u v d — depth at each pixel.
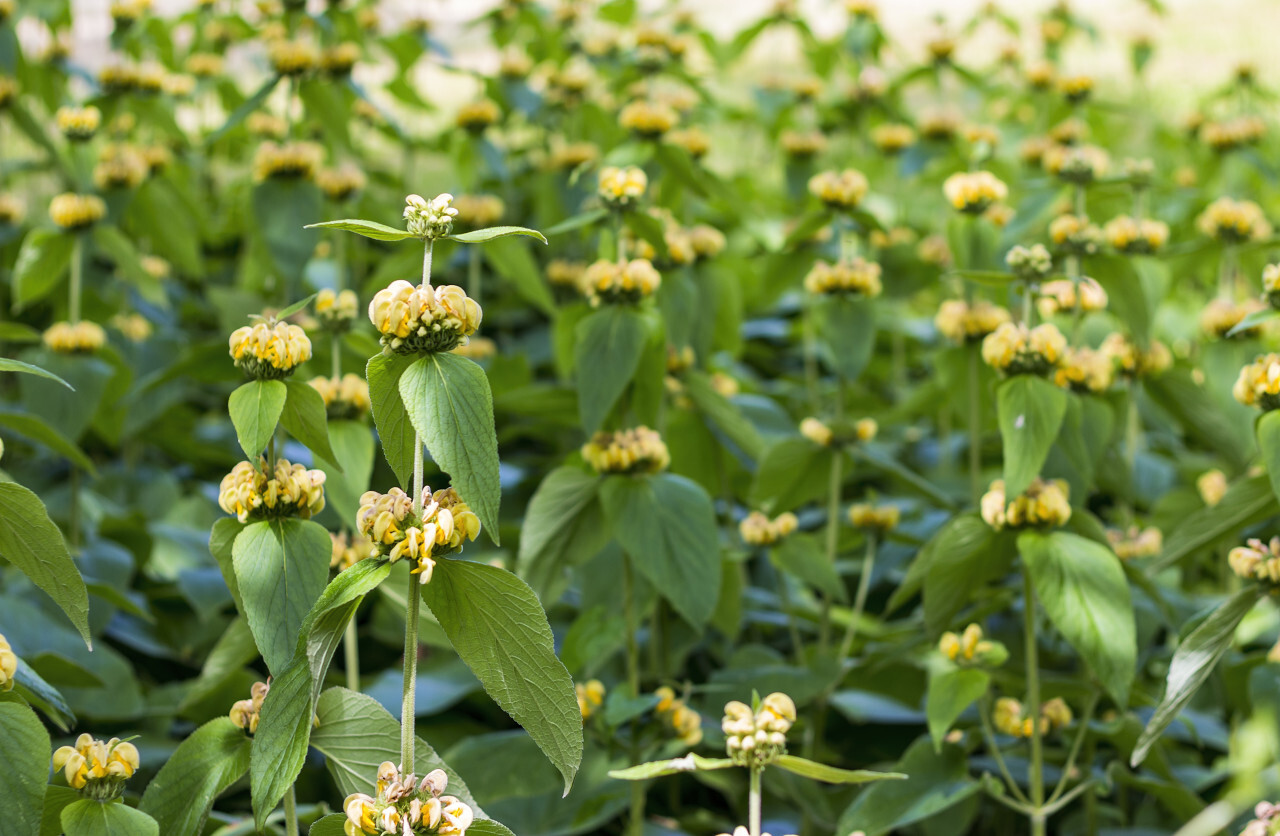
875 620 2.63
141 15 3.45
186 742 1.71
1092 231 2.14
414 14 4.00
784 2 4.22
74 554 2.40
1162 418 2.88
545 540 1.98
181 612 2.57
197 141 4.26
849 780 1.71
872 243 3.32
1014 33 4.77
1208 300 3.61
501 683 1.66
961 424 3.26
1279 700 2.05
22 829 1.63
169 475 2.97
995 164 3.75
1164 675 2.21
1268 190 4.35
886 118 4.14
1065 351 1.89
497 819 2.03
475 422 1.63
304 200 2.61
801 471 2.31
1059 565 1.87
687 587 1.95
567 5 4.29
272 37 3.73
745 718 1.70
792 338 3.85
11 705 1.65
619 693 1.95
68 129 2.83
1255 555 1.79
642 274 2.02
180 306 3.63
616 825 2.13
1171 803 2.03
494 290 3.96
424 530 1.63
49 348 2.45
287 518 1.72
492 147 3.54
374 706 1.70
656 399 2.06
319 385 1.93
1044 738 2.13
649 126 2.37
